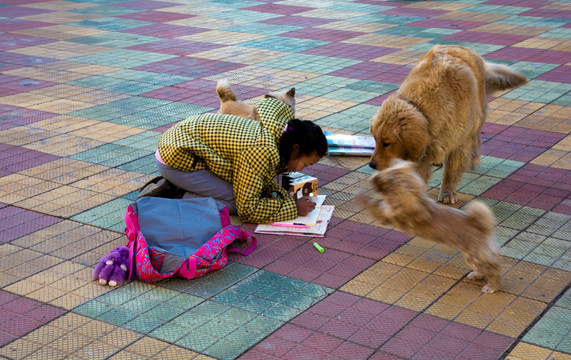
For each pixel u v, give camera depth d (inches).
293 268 169.5
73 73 370.6
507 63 394.9
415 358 134.0
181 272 161.3
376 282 162.9
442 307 152.2
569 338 140.6
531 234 187.0
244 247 179.9
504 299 155.6
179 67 385.1
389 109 186.4
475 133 210.8
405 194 151.9
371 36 478.9
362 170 235.9
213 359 133.5
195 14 575.2
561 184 222.7
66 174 229.1
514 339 140.4
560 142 263.1
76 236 184.9
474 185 222.2
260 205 187.0
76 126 280.5
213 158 186.9
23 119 289.3
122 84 347.9
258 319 147.3
